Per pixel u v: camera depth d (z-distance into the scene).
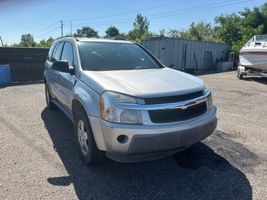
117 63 4.59
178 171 3.75
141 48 5.35
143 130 3.16
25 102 8.26
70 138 5.06
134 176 3.63
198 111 3.58
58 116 6.56
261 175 3.62
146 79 3.77
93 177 3.61
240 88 10.91
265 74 12.70
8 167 3.88
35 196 3.18
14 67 13.58
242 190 3.29
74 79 4.27
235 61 24.92
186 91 3.47
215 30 38.50
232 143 4.70
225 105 7.68
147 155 3.32
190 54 21.94
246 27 33.59
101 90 3.43
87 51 4.67
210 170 3.77
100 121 3.35
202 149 4.44
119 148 3.24
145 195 3.21
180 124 3.32
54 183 3.46
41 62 14.38
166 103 3.29
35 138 5.06
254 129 5.47
